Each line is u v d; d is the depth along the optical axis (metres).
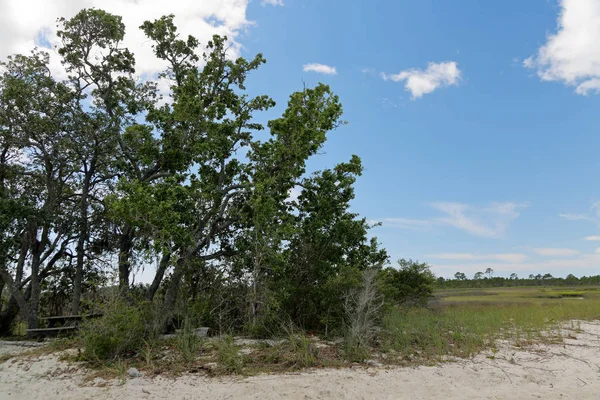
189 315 13.74
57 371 9.52
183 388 8.17
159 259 14.55
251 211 16.53
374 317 13.17
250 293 14.55
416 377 9.09
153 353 10.62
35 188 19.23
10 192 18.52
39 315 21.08
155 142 17.53
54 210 18.39
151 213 13.76
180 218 15.09
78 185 20.36
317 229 17.30
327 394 7.89
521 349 12.30
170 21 19.06
